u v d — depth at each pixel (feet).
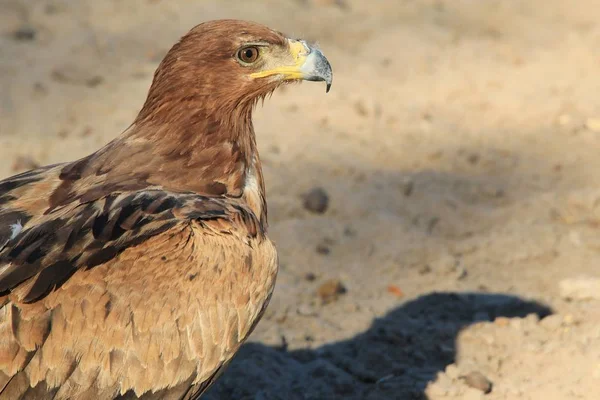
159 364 28.07
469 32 75.10
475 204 50.98
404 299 42.80
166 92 31.22
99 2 74.64
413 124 59.36
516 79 66.13
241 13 74.23
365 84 64.69
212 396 36.27
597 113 61.05
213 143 31.40
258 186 32.83
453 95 63.87
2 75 62.90
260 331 40.32
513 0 81.76
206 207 29.45
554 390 35.78
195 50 31.19
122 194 29.27
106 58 66.54
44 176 30.50
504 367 37.29
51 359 26.86
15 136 55.47
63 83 62.64
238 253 29.09
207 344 28.63
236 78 31.53
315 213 49.37
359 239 47.39
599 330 38.42
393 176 53.11
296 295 42.86
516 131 58.85
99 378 27.43
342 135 57.57
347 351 39.19
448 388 35.78
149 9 74.18
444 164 54.80
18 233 28.19
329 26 73.72
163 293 27.91
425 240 47.42
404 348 38.88
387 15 76.95
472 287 43.62
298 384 36.55
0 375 26.37
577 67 68.08
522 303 42.14
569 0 81.82
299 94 62.80
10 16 70.90
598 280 42.70
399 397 35.96
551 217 49.14
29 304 26.71
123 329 27.50
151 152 31.01
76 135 56.13
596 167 54.29
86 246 27.43
